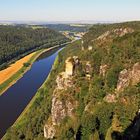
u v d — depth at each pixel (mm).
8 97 192500
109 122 104875
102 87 131875
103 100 122125
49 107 140250
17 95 196125
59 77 143875
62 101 128500
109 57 151250
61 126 122312
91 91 129500
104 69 144250
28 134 126438
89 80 141000
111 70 133125
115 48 159500
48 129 124000
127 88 118375
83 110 123188
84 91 132375
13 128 136125
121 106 108500
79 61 154125
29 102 180000
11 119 154750
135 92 112000
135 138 84438
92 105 121000
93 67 152000
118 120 102688
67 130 112688
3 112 164625
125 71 127312
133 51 142875
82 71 149250
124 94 114375
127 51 145625
